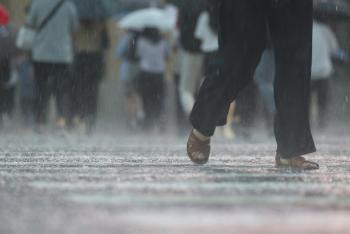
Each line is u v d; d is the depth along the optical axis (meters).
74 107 31.03
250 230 6.89
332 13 33.16
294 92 13.13
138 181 10.95
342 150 21.20
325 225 7.25
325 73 33.00
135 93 40.34
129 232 6.70
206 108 13.53
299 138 13.24
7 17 34.06
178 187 10.15
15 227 7.00
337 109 44.09
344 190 10.09
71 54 30.41
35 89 30.44
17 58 40.47
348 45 43.09
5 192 9.61
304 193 9.68
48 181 10.97
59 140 26.64
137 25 35.78
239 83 13.26
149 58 35.28
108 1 31.62
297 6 12.99
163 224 7.15
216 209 8.13
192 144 14.05
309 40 13.12
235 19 13.02
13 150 19.70
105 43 31.62
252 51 13.12
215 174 12.15
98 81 31.42
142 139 28.28
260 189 10.03
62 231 6.77
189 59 30.20
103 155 17.58
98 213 7.84
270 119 29.83
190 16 29.75
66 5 30.02
